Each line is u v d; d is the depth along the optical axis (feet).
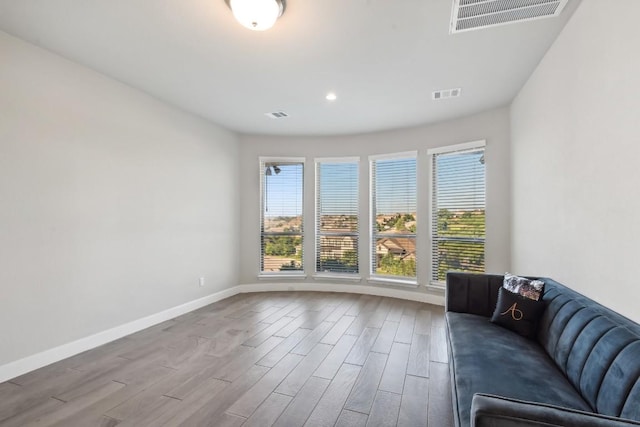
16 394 7.06
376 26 7.30
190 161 13.44
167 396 7.01
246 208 16.71
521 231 10.93
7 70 7.79
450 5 6.58
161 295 12.00
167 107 12.29
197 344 9.86
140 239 11.19
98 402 6.77
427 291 14.57
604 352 4.34
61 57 8.84
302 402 6.79
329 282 16.90
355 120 14.10
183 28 7.45
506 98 11.64
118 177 10.43
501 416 2.99
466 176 13.57
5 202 7.75
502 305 7.59
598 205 6.11
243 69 9.46
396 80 10.14
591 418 2.90
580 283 6.85
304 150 17.02
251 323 11.79
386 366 8.38
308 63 9.09
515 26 7.35
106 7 6.68
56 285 8.73
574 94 6.98
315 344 9.82
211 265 14.60
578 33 6.73
